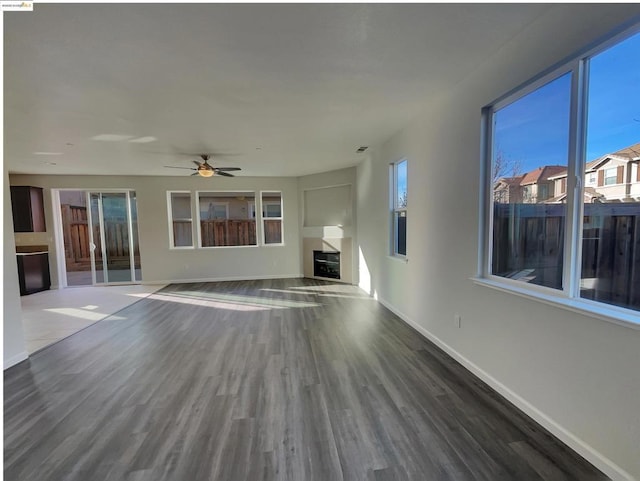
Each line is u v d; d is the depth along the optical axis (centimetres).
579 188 186
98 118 345
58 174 703
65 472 175
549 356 197
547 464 174
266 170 705
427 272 360
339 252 734
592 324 169
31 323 451
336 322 434
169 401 245
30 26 186
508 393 235
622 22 153
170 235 761
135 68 241
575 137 186
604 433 165
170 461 182
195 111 333
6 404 244
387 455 184
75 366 309
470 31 207
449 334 317
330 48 221
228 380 277
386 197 490
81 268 746
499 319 243
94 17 179
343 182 701
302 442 196
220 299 585
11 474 174
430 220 348
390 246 492
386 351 332
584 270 185
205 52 222
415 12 184
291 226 807
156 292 656
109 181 732
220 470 175
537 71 200
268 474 172
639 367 149
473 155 270
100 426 215
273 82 271
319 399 243
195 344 363
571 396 183
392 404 234
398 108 344
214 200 785
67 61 229
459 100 286
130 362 317
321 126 396
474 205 271
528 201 226
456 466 174
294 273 816
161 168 649
